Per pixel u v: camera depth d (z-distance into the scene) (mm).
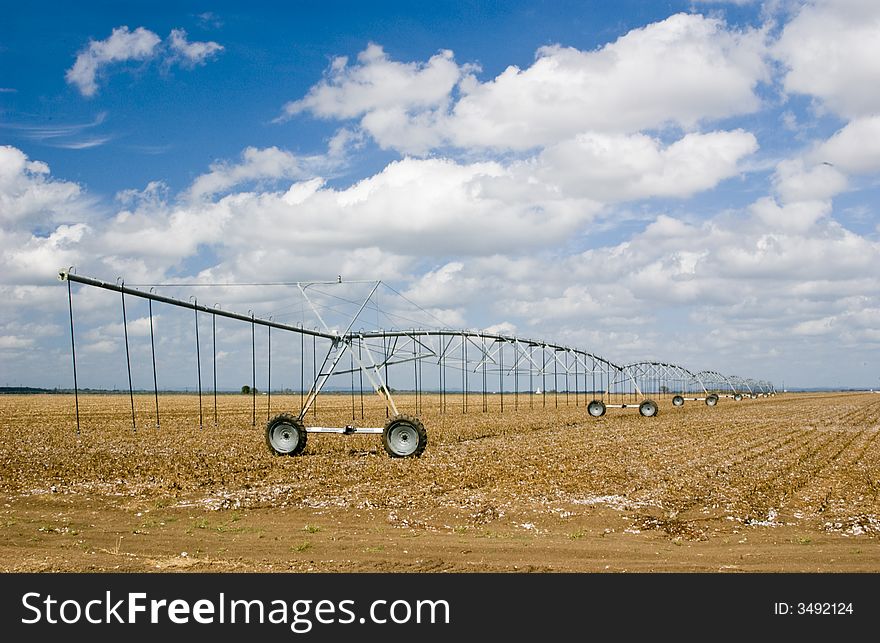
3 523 16375
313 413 70875
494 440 38719
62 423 55344
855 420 60375
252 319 33781
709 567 12750
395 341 38562
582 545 14375
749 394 146750
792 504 18828
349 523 16516
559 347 78312
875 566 12828
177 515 17406
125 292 29828
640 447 34375
